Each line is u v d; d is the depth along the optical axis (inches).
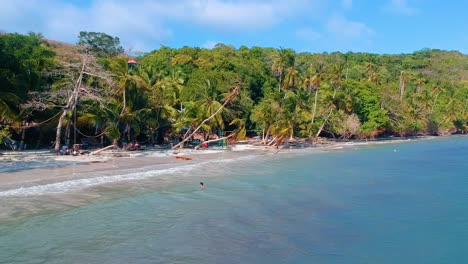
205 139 2522.1
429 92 4736.7
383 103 3683.6
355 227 721.6
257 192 1027.9
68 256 543.5
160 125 2265.0
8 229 654.5
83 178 1147.9
